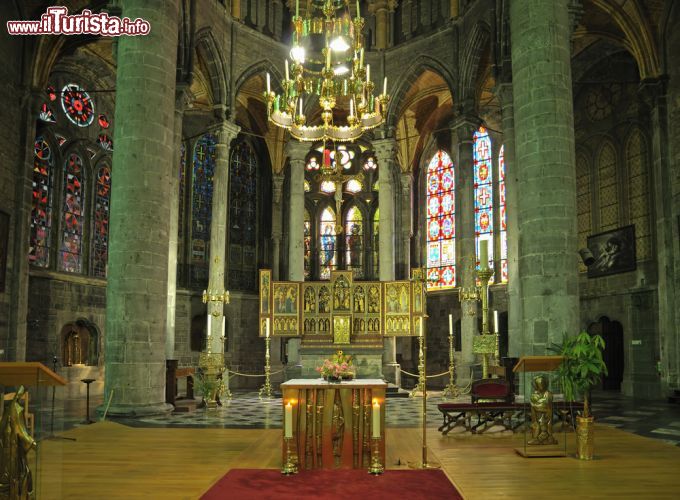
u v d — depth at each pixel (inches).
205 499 322.3
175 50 732.7
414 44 1144.2
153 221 678.5
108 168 1198.3
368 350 902.4
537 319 620.4
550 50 650.8
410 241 1381.6
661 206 915.4
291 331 915.4
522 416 617.3
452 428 542.9
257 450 467.2
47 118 1063.6
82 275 1107.9
